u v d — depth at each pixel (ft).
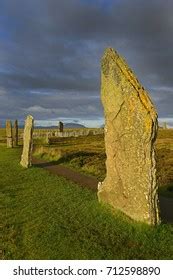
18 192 77.51
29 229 53.83
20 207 65.72
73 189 76.89
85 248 45.52
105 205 59.88
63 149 163.94
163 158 124.88
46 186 81.56
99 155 130.41
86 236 49.47
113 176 58.75
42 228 53.42
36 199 70.59
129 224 52.47
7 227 55.47
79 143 206.49
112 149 58.49
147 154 51.34
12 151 164.76
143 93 52.54
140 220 51.70
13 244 48.78
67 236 49.49
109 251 44.73
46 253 45.24
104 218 56.29
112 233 50.44
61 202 67.05
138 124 52.47
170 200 70.38
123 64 56.08
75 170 105.19
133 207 53.31
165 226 51.39
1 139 267.59
